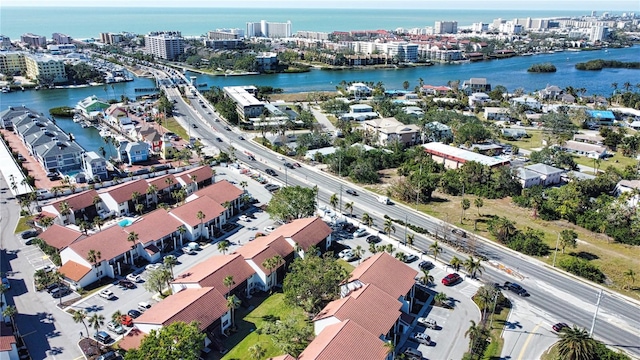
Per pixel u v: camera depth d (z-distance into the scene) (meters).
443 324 101.62
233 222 151.00
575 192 161.50
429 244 138.38
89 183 178.75
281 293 113.19
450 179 184.12
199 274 108.12
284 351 86.94
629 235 141.12
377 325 90.62
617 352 90.94
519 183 180.25
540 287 116.75
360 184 188.75
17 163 194.25
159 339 80.19
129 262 124.19
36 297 109.06
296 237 124.56
